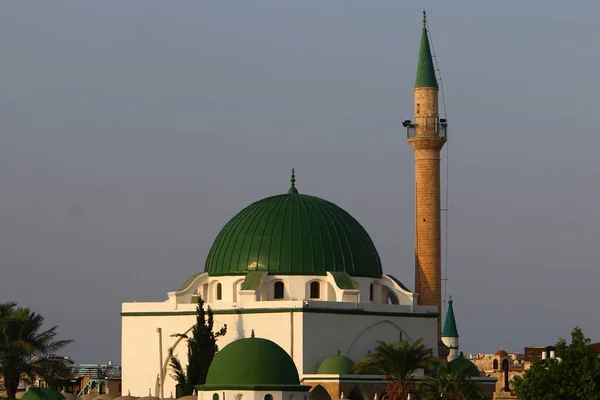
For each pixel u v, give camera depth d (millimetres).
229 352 112500
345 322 136500
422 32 152125
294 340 133625
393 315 140000
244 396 110188
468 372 135375
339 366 131500
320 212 143000
